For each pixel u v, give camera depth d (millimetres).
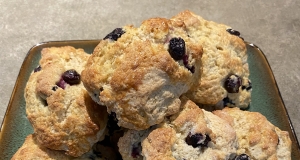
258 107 335
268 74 351
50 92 270
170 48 253
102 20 488
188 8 513
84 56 308
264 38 483
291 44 478
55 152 274
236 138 268
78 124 265
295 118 408
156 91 245
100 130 273
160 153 242
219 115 288
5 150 300
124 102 242
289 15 513
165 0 520
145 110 243
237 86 297
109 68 252
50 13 487
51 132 266
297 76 445
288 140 288
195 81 273
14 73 425
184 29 276
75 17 487
